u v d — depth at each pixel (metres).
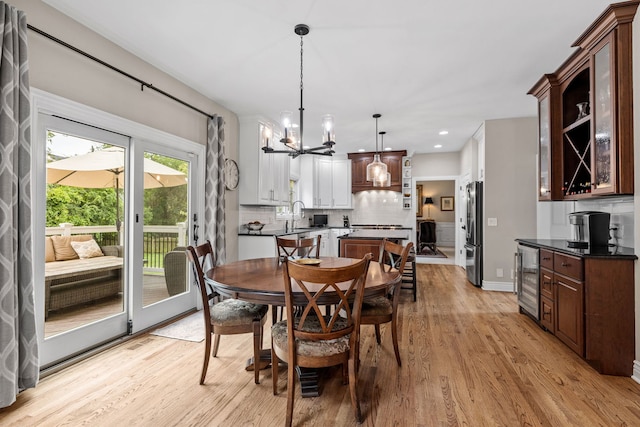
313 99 3.98
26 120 1.96
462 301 4.24
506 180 4.80
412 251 4.29
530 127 4.71
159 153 3.25
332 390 2.12
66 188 2.43
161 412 1.86
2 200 1.82
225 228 4.27
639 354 2.23
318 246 3.14
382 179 4.73
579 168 3.02
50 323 2.34
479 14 2.31
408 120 4.84
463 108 4.31
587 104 2.90
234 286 1.91
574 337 2.53
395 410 1.89
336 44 2.71
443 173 7.22
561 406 1.93
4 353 1.83
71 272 2.48
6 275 1.83
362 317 2.42
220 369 2.38
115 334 2.83
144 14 2.32
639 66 2.19
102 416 1.82
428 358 2.58
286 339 1.87
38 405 1.92
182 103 3.42
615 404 1.95
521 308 3.73
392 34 2.55
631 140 2.27
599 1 2.18
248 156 4.60
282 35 2.58
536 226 4.71
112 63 2.70
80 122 2.47
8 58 1.85
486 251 4.88
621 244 2.81
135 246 2.97
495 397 2.02
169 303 3.40
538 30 2.51
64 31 2.32
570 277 2.58
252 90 3.70
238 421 1.79
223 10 2.27
